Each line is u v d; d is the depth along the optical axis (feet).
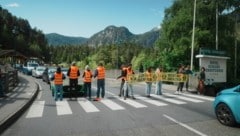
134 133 30.40
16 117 40.55
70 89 63.77
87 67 60.34
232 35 154.71
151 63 144.97
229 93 33.45
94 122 36.22
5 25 430.20
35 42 568.41
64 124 35.45
